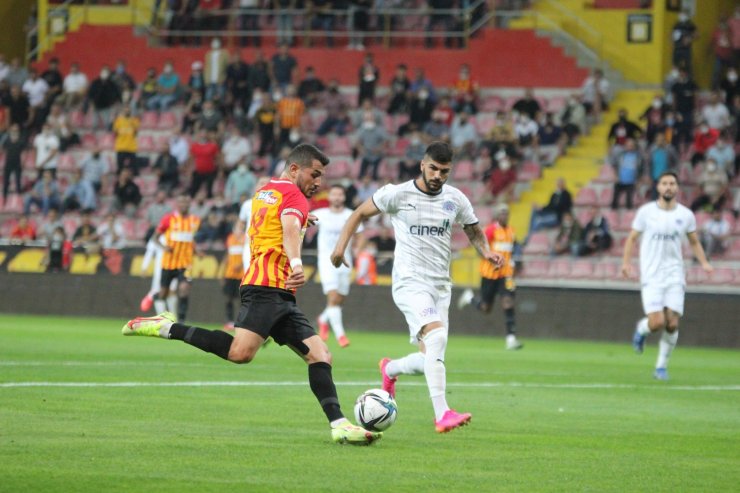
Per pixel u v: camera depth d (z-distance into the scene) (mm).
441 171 26672
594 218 76688
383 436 25516
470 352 57656
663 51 95500
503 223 62188
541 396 35844
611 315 70750
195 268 79812
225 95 95375
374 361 48125
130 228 88438
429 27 99562
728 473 21781
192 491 18125
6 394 30750
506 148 85438
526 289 73000
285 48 95875
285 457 21781
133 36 105125
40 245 83500
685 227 42812
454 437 25844
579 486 19922
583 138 89375
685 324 68875
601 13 97250
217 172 89375
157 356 46750
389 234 77188
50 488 17922
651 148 81812
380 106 95812
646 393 37844
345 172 89500
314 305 76000
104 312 80125
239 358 23594
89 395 31359
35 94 99875
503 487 19562
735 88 88000
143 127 97375
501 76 96312
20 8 114688
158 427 25391
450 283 27719
